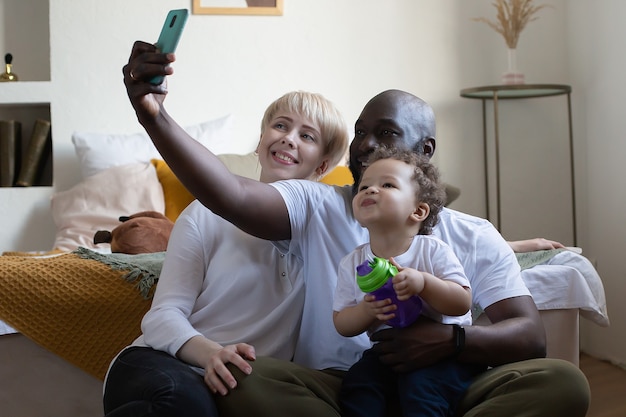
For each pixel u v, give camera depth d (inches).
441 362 52.6
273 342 58.8
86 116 132.1
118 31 132.6
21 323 66.5
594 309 69.9
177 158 51.3
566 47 143.9
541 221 144.0
